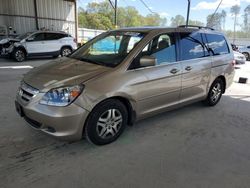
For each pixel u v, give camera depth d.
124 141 3.56
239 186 2.68
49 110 2.94
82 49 4.29
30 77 3.39
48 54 13.59
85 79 3.09
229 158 3.25
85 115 3.05
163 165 3.01
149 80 3.60
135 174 2.81
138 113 3.65
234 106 5.47
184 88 4.27
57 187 2.54
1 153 3.11
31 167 2.85
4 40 12.71
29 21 17.44
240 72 11.42
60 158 3.06
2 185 2.53
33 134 3.62
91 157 3.11
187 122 4.38
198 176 2.82
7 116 4.29
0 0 15.91
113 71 3.29
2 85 6.59
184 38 4.26
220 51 5.16
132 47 3.64
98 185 2.60
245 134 4.01
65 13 19.27
